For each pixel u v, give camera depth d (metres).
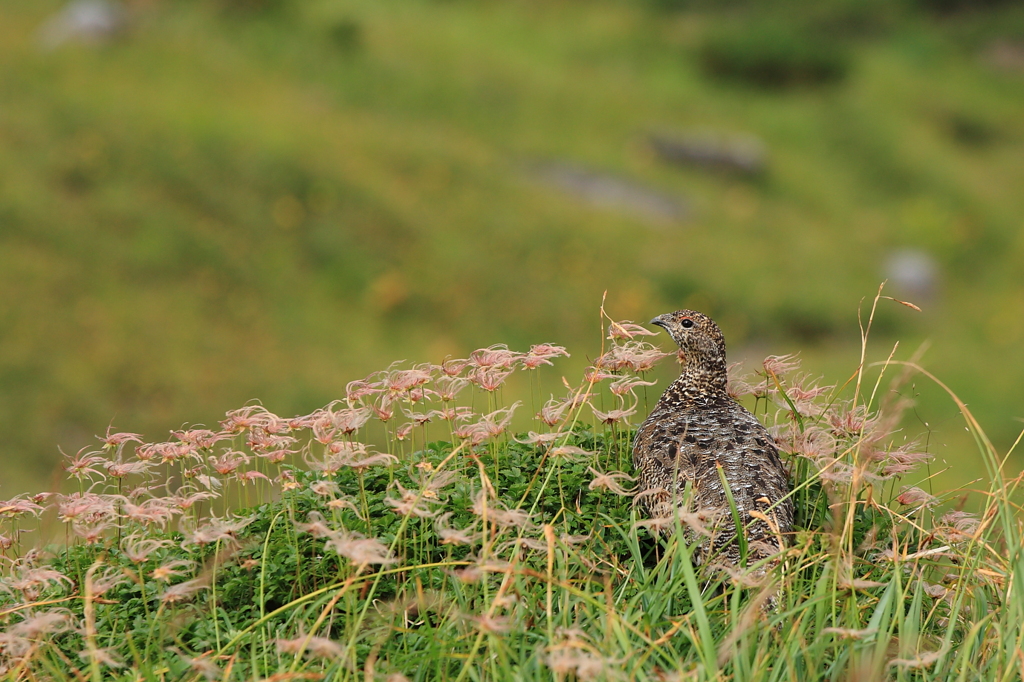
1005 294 28.19
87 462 5.80
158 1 30.19
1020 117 41.53
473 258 21.92
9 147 20.11
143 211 19.91
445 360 6.07
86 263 18.39
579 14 42.53
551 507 5.89
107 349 16.91
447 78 31.92
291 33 31.19
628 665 4.39
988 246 30.95
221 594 5.33
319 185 22.22
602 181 28.44
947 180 33.69
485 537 4.65
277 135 23.75
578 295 22.02
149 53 26.91
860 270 26.89
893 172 33.75
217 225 20.47
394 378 6.02
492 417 5.88
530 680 4.41
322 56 30.55
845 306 24.14
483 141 29.27
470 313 20.69
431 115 29.91
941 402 18.52
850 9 50.22
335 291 20.23
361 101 29.22
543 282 22.09
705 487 5.50
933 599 5.33
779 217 29.16
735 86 38.59
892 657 4.75
